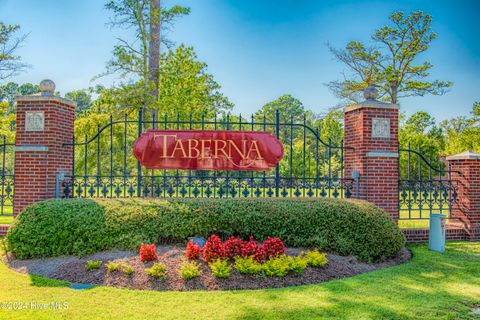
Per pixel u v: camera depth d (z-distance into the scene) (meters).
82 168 13.49
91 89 13.63
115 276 5.56
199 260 5.88
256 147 8.38
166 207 7.04
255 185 8.39
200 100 21.55
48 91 8.48
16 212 8.12
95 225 6.71
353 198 8.30
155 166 8.31
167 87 18.23
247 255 5.83
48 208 6.89
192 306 4.57
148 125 12.63
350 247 6.81
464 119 39.31
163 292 5.09
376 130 8.56
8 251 7.06
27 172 8.14
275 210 7.00
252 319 4.20
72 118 9.05
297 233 6.95
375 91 8.76
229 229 6.93
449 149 27.22
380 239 6.89
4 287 5.30
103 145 13.35
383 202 8.42
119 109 12.92
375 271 6.30
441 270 6.40
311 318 4.24
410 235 8.73
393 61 27.00
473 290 5.35
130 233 6.75
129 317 4.22
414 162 21.98
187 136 8.36
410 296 5.05
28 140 8.26
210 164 8.31
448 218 9.68
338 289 5.27
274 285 5.39
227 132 8.38
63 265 6.16
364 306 4.62
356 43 26.64
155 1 12.97
